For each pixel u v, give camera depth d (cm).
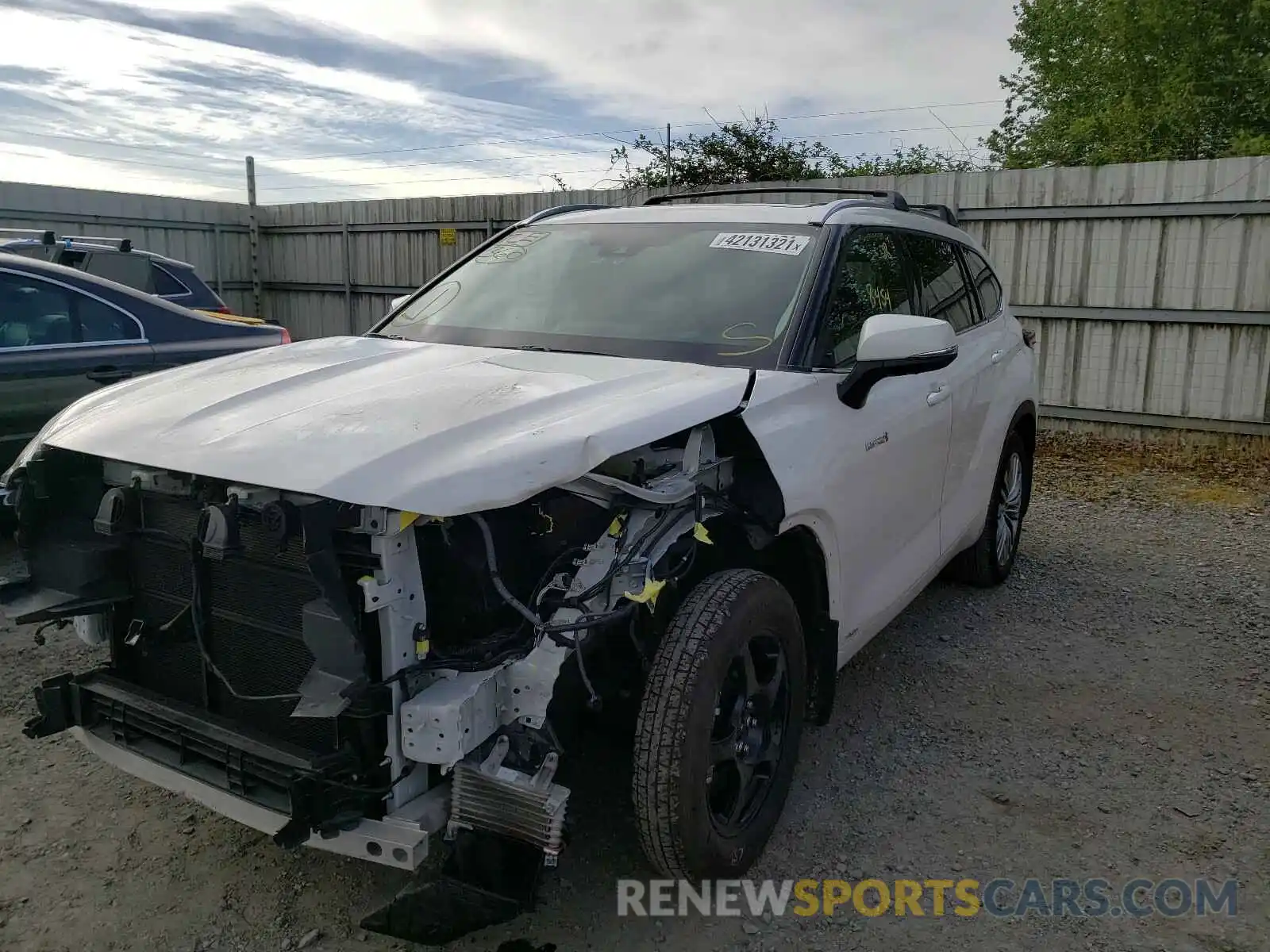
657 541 262
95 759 365
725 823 288
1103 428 1023
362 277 1530
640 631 277
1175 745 389
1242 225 926
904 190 1076
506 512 258
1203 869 310
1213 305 950
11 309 561
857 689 437
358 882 296
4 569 538
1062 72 2161
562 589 255
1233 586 577
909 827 332
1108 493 815
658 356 333
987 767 371
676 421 262
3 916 277
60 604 279
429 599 244
